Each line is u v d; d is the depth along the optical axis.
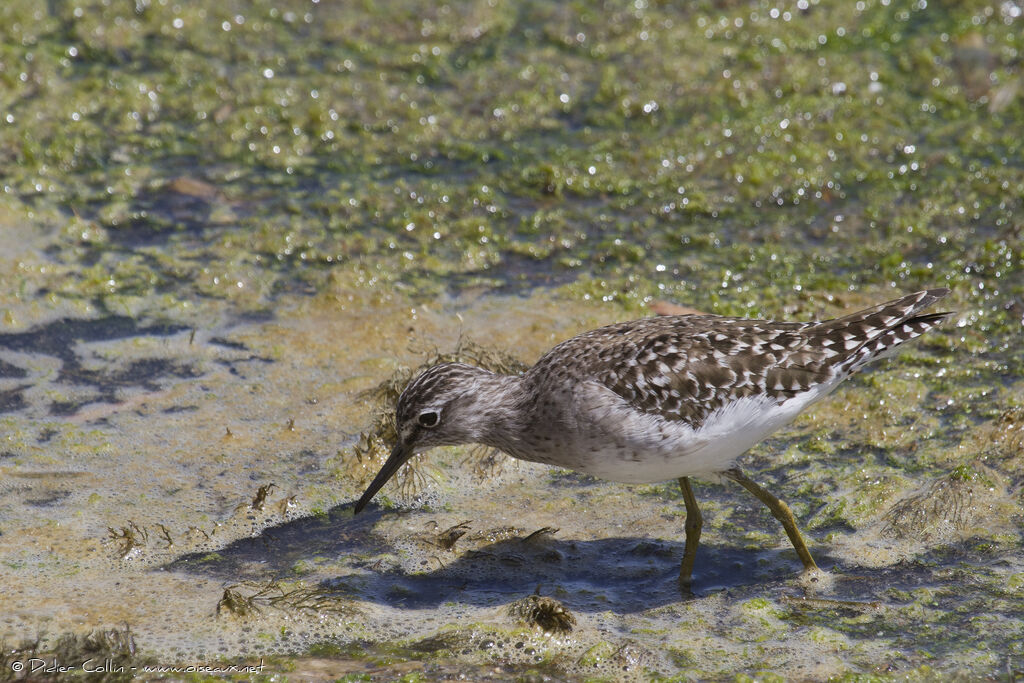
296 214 15.42
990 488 10.18
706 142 16.77
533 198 15.84
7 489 10.45
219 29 19.70
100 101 17.61
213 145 16.94
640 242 14.81
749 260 14.30
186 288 13.89
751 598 9.20
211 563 9.66
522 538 10.02
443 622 8.98
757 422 9.20
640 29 19.64
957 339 12.58
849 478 10.61
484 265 14.43
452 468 11.07
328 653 8.58
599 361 9.33
